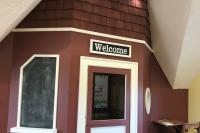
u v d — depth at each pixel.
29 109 4.02
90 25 4.19
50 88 4.00
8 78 4.08
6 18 3.48
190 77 5.82
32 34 4.14
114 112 4.43
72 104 3.95
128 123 4.52
